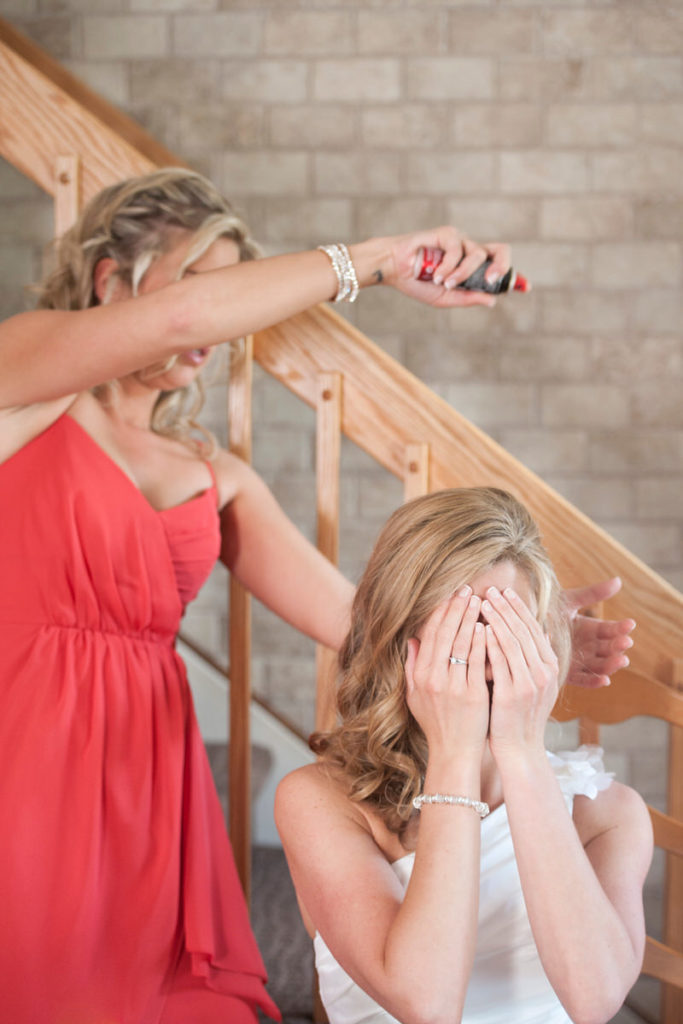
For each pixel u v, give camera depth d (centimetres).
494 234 258
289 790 106
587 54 255
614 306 257
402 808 102
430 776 94
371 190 259
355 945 90
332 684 133
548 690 95
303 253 115
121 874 111
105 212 129
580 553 139
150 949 111
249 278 110
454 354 260
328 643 140
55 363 108
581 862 92
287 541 143
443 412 145
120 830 112
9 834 104
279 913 186
